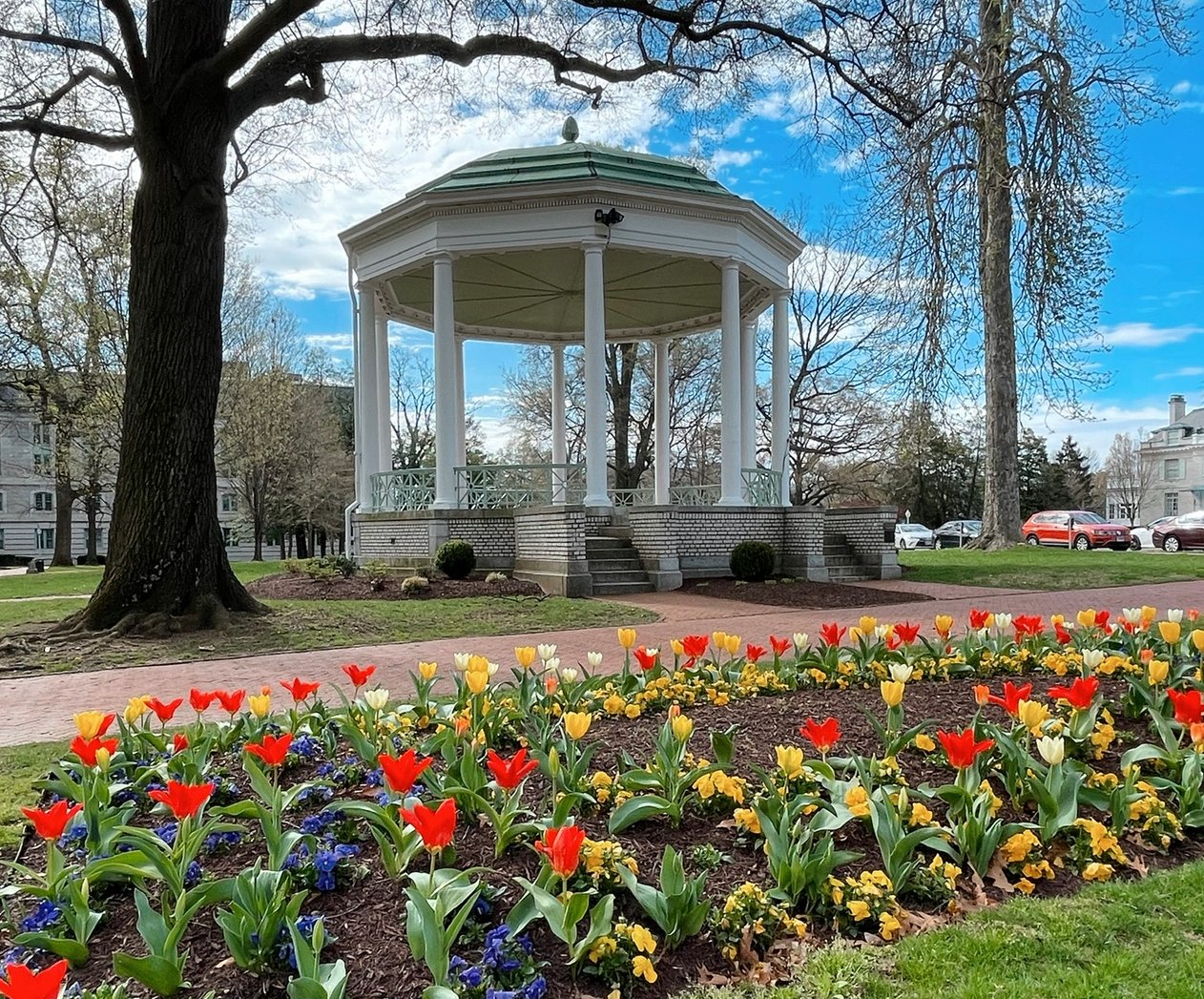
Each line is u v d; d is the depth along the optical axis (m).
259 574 20.11
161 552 9.41
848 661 5.49
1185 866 2.99
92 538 36.56
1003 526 21.81
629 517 15.67
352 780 3.54
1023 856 2.88
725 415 15.98
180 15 9.27
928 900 2.71
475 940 2.34
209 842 2.94
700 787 3.20
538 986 2.09
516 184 14.54
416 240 15.51
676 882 2.43
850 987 2.24
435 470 15.66
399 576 14.80
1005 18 11.68
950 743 2.88
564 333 22.36
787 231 17.05
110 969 2.29
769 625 10.02
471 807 3.09
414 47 10.16
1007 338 21.53
